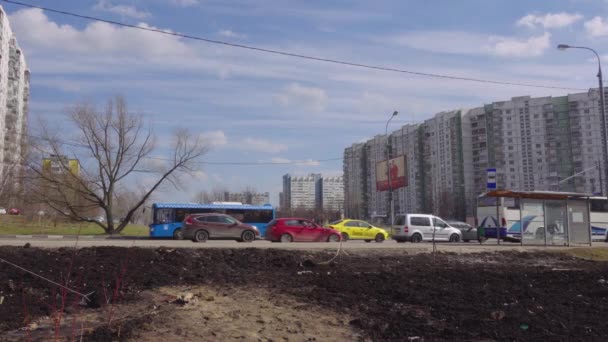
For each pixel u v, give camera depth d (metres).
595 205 35.69
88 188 42.31
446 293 10.51
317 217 85.06
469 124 81.31
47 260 13.65
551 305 9.39
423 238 31.59
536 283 12.32
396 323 7.83
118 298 9.41
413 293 10.38
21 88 90.50
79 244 20.12
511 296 10.30
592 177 70.00
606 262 18.77
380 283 11.76
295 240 26.33
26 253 14.80
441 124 84.75
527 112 75.94
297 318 8.16
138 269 12.92
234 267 14.44
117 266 13.18
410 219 31.64
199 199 104.06
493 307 9.11
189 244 22.75
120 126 42.91
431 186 86.75
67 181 41.59
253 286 11.20
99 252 15.77
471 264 17.00
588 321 8.00
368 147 94.44
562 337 6.97
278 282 11.80
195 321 7.66
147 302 9.18
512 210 29.98
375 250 19.25
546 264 17.77
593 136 70.38
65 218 44.09
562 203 25.47
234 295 10.09
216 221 26.36
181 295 9.43
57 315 7.65
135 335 6.77
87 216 43.72
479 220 30.94
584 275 13.77
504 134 77.12
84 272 12.20
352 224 33.53
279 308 8.92
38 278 11.20
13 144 44.94
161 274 12.28
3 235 37.56
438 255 18.75
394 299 9.92
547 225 24.97
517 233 29.83
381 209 96.44
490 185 24.58
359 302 9.59
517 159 76.19
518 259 18.83
